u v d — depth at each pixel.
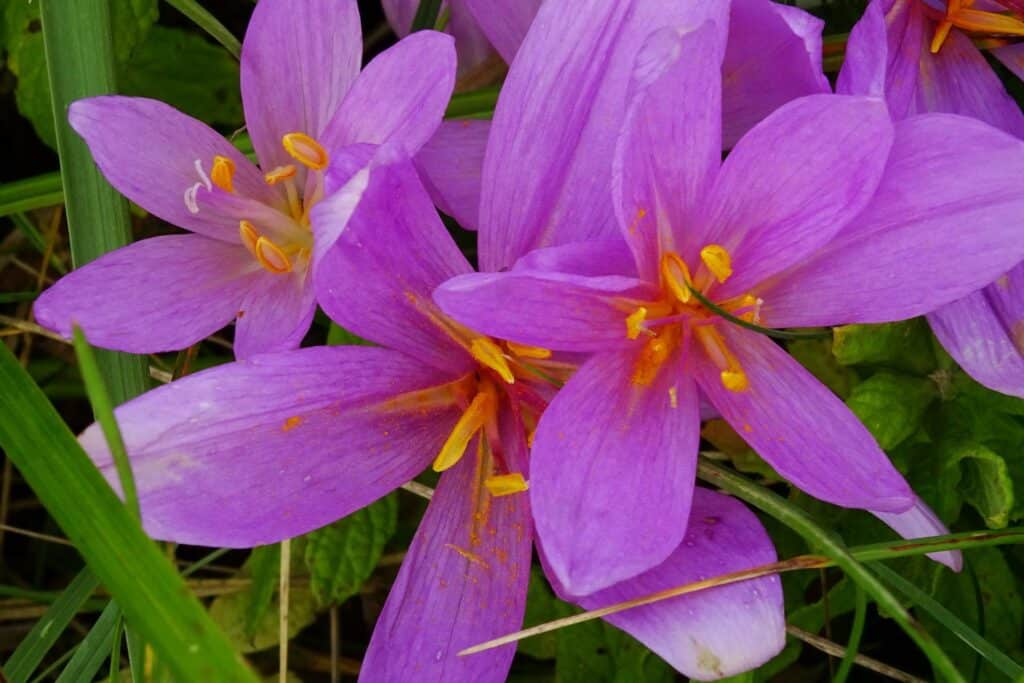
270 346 0.36
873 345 0.40
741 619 0.34
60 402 0.47
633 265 0.35
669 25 0.35
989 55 0.43
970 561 0.41
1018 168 0.34
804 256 0.35
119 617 0.38
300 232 0.38
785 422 0.35
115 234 0.39
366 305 0.34
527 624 0.42
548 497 0.33
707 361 0.35
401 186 0.34
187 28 0.48
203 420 0.34
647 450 0.34
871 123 0.34
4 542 0.47
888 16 0.38
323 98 0.38
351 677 0.45
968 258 0.35
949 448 0.40
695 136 0.34
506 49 0.40
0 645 0.45
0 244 0.47
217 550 0.43
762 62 0.37
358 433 0.35
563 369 0.36
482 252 0.36
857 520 0.41
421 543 0.36
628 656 0.41
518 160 0.36
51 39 0.39
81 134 0.37
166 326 0.37
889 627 0.44
